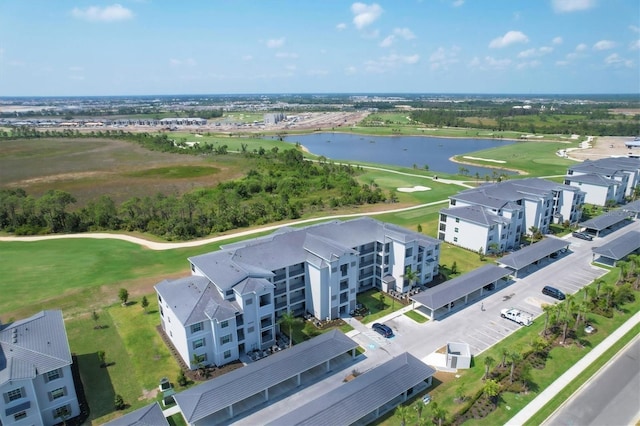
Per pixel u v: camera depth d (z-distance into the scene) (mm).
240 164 194125
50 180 164875
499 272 73375
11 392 40094
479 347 56312
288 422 40312
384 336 59031
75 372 52062
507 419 43281
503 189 102812
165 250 92438
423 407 45031
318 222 111562
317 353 50750
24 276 78938
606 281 75062
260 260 62125
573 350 55125
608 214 105062
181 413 45062
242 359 54562
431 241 75125
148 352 55812
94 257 88125
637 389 47688
